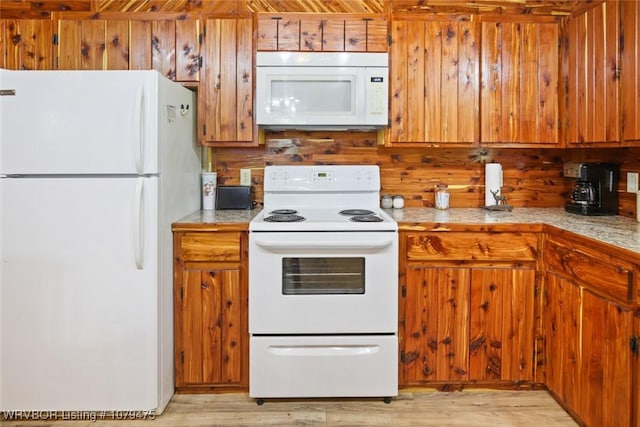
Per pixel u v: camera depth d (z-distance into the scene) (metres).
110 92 1.90
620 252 1.54
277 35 2.43
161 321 2.03
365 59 2.44
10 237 1.93
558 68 2.49
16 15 2.48
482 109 2.49
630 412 1.51
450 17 2.48
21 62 2.42
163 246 2.04
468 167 2.80
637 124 1.92
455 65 2.48
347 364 2.12
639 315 1.47
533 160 2.79
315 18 2.43
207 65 2.45
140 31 2.43
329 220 2.18
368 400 2.18
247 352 2.18
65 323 1.96
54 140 1.90
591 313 1.75
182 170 2.32
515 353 2.19
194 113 2.51
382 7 2.61
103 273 1.95
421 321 2.18
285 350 2.12
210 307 2.16
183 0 2.55
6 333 1.96
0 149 1.89
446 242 2.16
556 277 2.04
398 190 2.79
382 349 2.13
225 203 2.64
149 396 1.99
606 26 2.13
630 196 2.32
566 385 1.96
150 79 1.92
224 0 2.57
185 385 2.20
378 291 2.11
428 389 2.25
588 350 1.77
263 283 2.10
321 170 2.64
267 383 2.12
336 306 2.11
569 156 2.80
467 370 2.20
